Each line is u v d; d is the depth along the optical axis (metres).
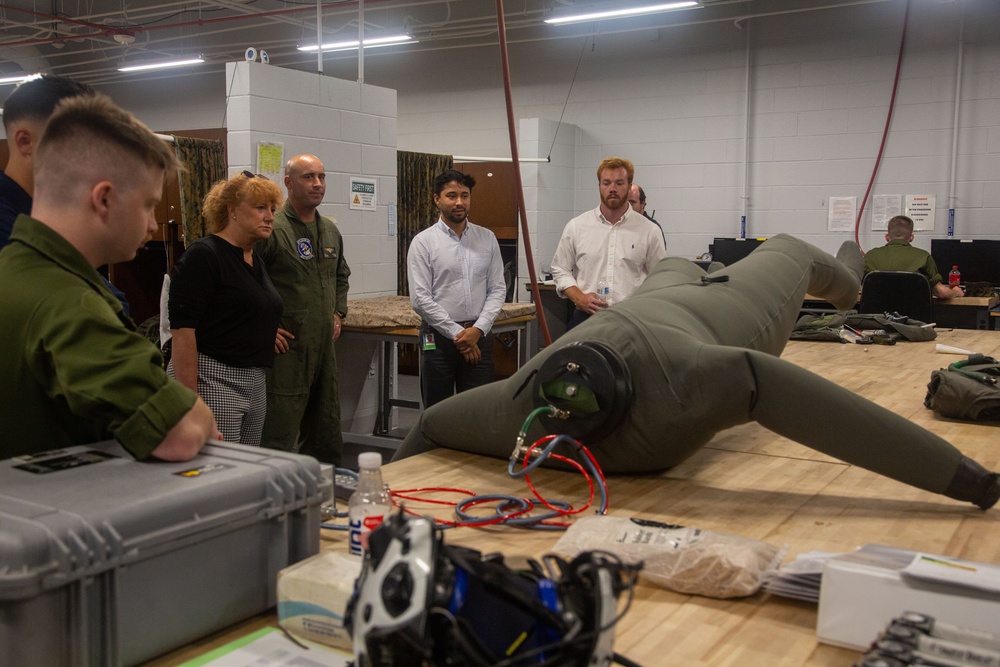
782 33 8.20
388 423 5.61
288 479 1.17
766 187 8.44
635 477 1.86
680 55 8.70
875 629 1.07
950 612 1.04
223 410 3.07
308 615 1.08
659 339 1.74
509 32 9.51
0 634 0.88
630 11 7.62
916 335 4.06
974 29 7.41
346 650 1.06
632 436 1.75
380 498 1.32
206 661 1.02
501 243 8.94
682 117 8.77
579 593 0.79
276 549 1.17
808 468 1.95
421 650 0.69
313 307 4.04
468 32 9.31
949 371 2.54
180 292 2.94
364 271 5.64
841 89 8.01
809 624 1.17
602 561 0.82
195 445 1.18
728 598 1.25
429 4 9.29
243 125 4.79
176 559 1.03
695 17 8.52
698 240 8.81
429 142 10.13
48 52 11.77
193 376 2.97
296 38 10.30
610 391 1.66
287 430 4.01
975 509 1.65
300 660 1.03
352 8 8.95
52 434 1.26
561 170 9.18
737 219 8.60
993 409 2.34
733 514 1.62
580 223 4.25
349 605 0.83
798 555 1.35
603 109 9.16
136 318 8.54
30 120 1.60
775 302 2.30
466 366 4.32
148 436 1.14
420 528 0.76
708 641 1.11
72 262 1.23
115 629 0.96
